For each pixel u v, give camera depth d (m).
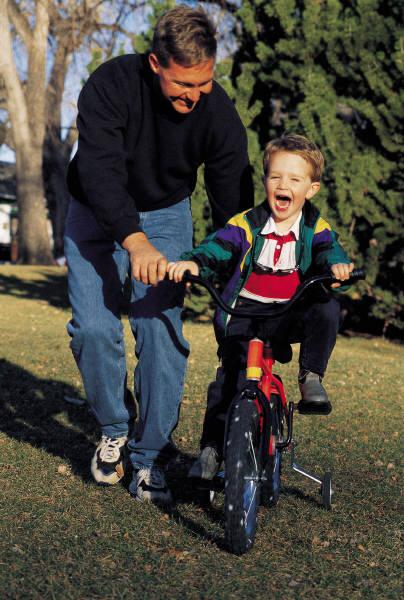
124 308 12.63
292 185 3.22
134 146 3.48
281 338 3.42
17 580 2.81
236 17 11.55
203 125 3.47
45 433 5.10
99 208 3.31
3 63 29.03
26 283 18.08
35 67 29.69
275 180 3.24
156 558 3.06
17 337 9.27
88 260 3.65
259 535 3.38
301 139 3.28
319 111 10.01
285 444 3.39
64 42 27.69
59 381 6.76
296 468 3.77
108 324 3.59
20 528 3.33
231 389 3.44
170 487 4.02
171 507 3.68
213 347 9.06
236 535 3.00
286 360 3.54
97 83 3.43
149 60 3.19
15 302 14.01
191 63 3.04
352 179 10.03
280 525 3.53
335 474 4.49
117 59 3.48
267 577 2.93
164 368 3.56
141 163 3.52
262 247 3.30
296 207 3.26
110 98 3.39
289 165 3.22
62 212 35.72
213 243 3.27
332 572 3.02
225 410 3.44
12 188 44.56
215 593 2.76
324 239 3.29
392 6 10.34
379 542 3.38
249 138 10.40
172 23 3.06
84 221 3.69
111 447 3.83
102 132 3.37
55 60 31.00
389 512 3.82
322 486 3.75
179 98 3.18
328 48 10.33
